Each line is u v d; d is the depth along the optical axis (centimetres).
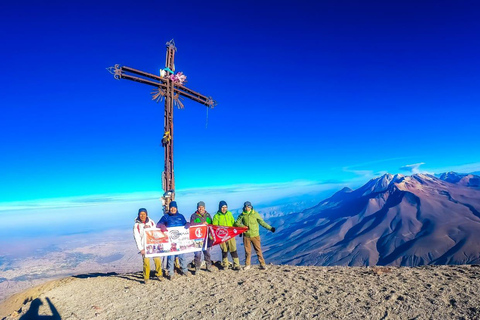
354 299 686
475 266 900
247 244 1133
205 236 1169
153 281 1125
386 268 974
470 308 568
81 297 1033
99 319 773
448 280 763
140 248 1098
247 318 644
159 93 1490
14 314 1038
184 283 1034
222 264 1219
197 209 1195
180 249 1131
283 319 621
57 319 841
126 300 917
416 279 800
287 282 888
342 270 1006
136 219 1130
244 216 1141
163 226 1144
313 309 654
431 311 577
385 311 600
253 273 1064
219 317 673
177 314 734
